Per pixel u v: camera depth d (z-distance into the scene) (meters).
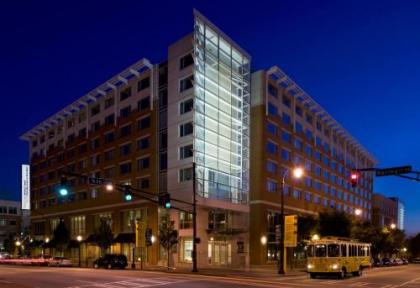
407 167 23.67
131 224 69.12
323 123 90.25
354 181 25.12
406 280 35.47
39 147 102.62
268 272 43.75
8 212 133.88
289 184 73.00
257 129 66.25
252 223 64.62
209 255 59.75
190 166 58.78
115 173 73.31
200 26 61.34
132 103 71.19
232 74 66.31
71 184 86.94
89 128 82.25
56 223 92.19
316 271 36.12
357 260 39.75
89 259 76.81
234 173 64.81
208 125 61.16
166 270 46.12
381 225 137.62
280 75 70.25
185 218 59.59
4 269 47.44
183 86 61.38
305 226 59.31
